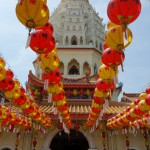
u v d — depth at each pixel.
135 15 4.57
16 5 4.66
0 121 10.43
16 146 15.27
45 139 16.11
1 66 6.73
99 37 27.53
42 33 5.21
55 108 9.78
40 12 4.59
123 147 15.69
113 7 4.49
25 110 9.48
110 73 6.56
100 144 16.00
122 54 5.69
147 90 8.05
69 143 21.08
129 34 5.04
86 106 17.92
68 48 24.56
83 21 27.02
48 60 6.34
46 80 7.12
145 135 15.60
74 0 29.09
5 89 7.30
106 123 16.16
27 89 18.44
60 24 27.55
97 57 25.31
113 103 17.92
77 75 23.27
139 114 8.79
